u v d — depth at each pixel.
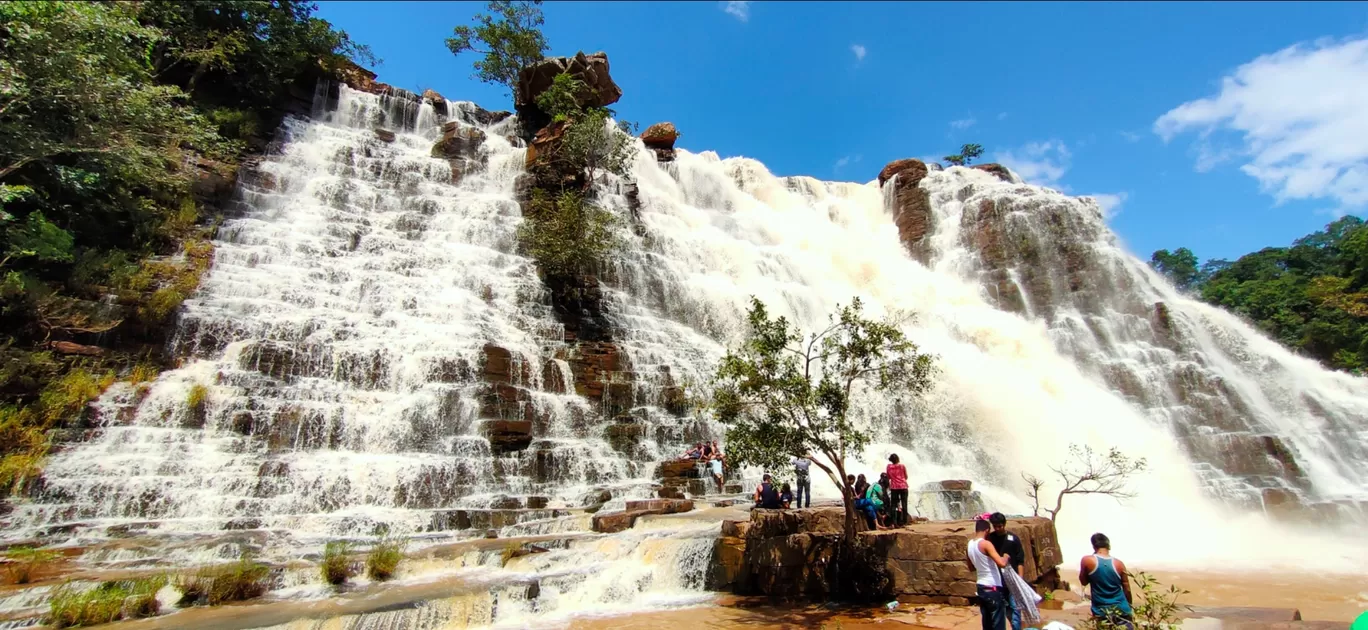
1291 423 34.50
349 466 17.39
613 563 13.53
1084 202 47.41
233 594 11.09
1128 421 31.97
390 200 33.00
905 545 11.77
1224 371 37.19
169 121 24.80
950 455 27.45
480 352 22.78
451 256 29.28
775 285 39.03
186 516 15.41
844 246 49.75
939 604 11.24
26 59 20.19
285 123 36.66
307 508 16.31
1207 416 32.88
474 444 19.66
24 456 15.39
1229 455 29.48
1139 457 28.47
